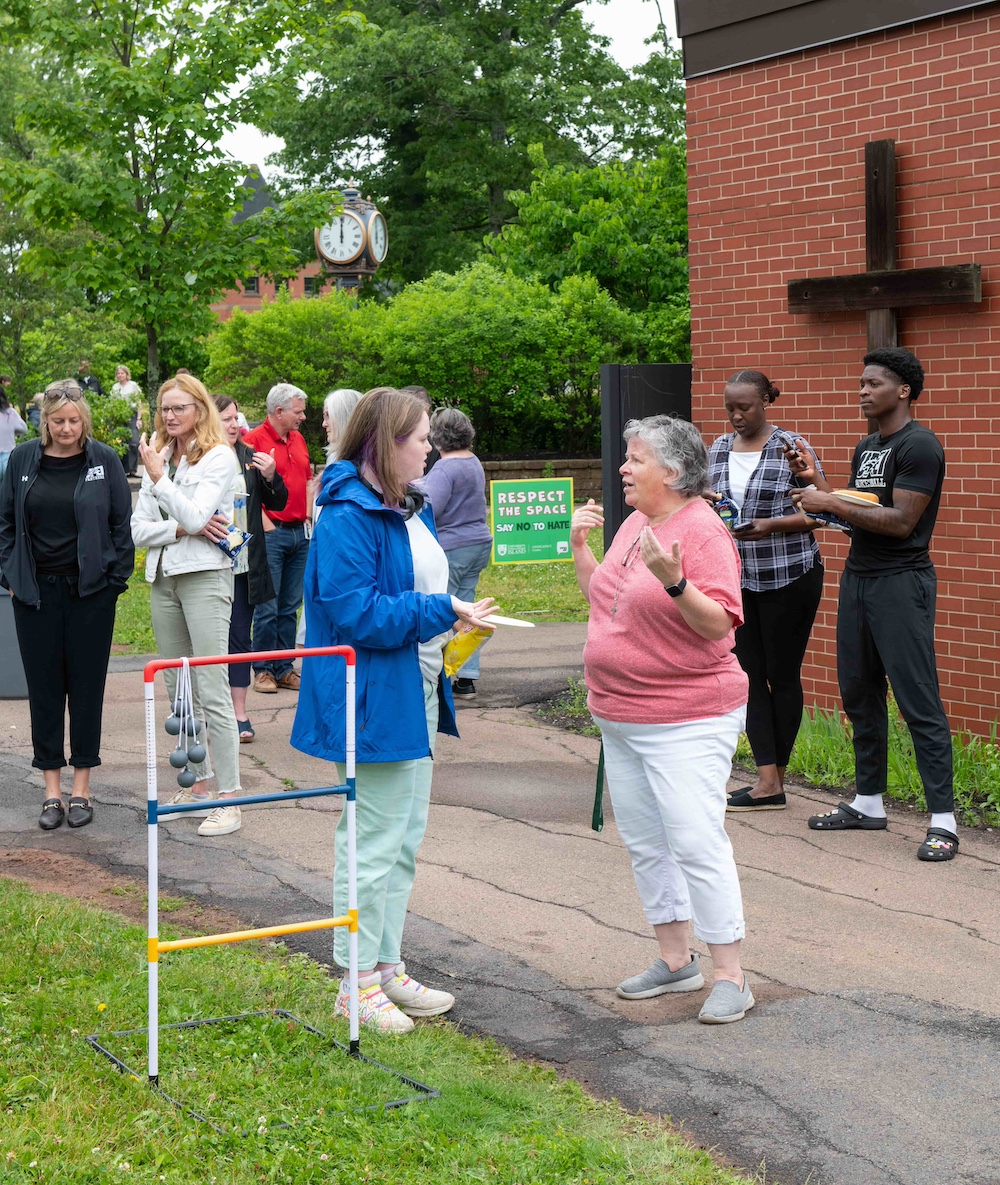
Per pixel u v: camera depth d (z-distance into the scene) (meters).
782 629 6.76
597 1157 3.47
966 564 7.66
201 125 13.39
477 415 22.11
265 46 13.82
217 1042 4.07
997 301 7.42
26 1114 3.52
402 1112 3.68
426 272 37.81
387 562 4.23
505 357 21.81
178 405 6.61
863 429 8.17
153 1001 3.77
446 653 4.45
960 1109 3.86
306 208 14.65
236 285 14.92
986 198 7.47
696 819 4.40
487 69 37.38
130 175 14.44
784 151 8.45
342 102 35.47
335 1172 3.33
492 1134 3.59
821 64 8.20
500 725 8.96
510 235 25.30
